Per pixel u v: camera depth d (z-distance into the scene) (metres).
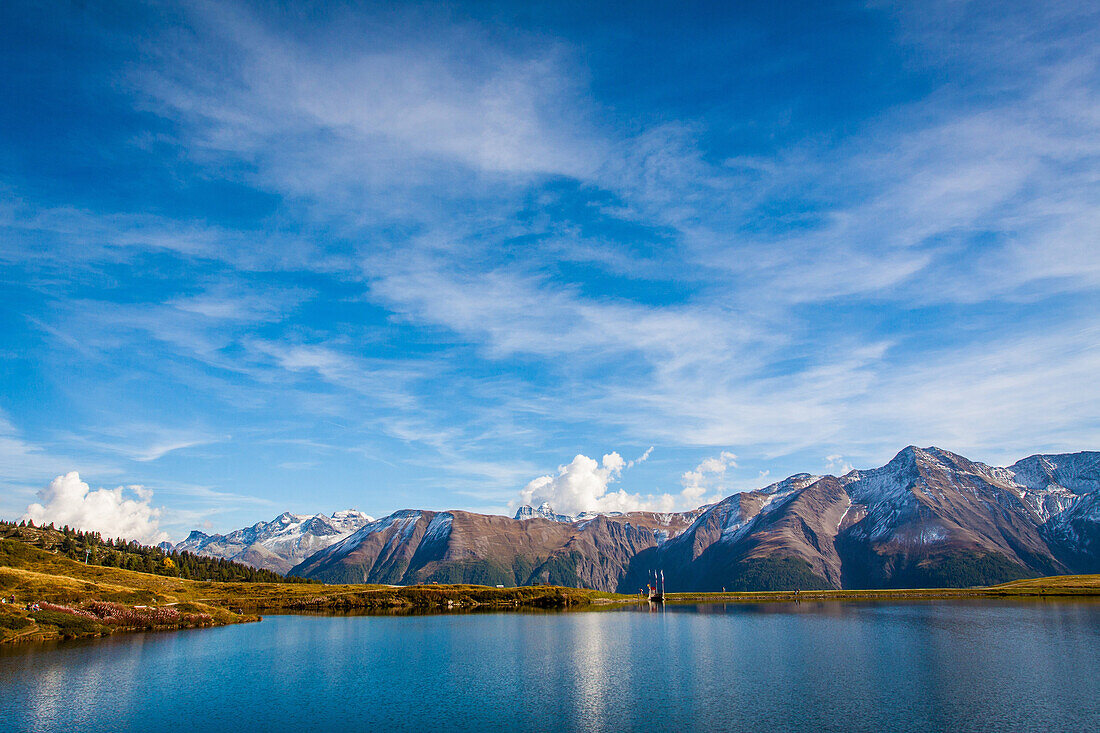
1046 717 67.50
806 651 117.31
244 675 96.62
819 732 63.47
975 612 197.75
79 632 134.62
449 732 65.62
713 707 74.12
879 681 86.88
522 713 73.06
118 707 76.38
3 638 120.62
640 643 134.75
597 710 73.88
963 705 72.75
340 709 75.62
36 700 79.19
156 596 176.62
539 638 145.38
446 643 136.00
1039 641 122.81
